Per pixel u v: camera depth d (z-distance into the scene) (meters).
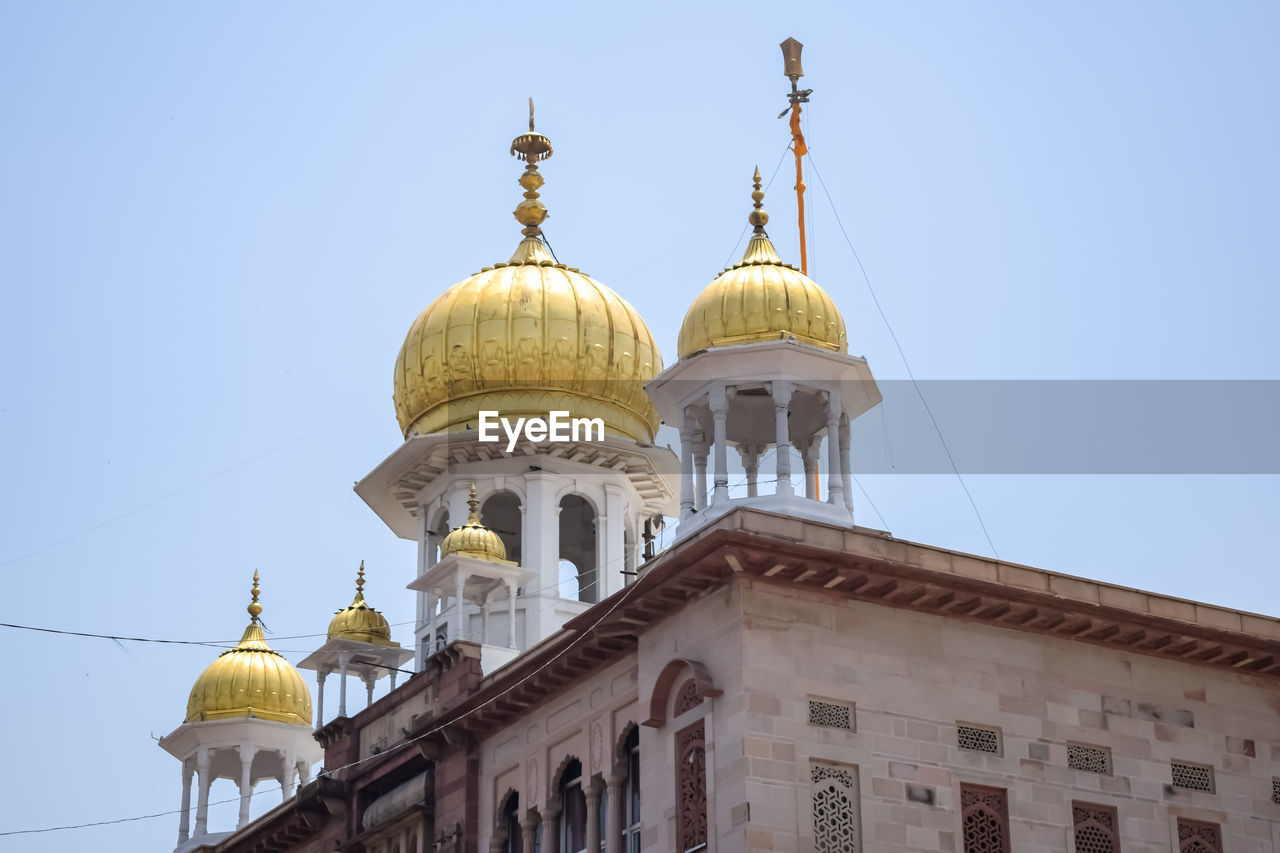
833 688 31.23
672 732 32.06
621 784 34.03
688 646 31.97
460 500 47.41
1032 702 33.06
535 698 36.72
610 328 48.47
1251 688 35.69
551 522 46.97
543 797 36.06
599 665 35.09
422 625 47.31
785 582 31.39
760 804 29.78
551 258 50.09
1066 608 33.09
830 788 30.72
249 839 45.94
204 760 50.47
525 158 52.19
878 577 31.62
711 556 30.80
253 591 53.53
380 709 42.16
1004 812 32.16
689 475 35.06
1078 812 32.97
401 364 49.31
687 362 35.00
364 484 49.22
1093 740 33.47
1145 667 34.59
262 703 50.88
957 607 32.59
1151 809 33.56
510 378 47.69
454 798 38.34
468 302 48.38
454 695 39.22
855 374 35.28
